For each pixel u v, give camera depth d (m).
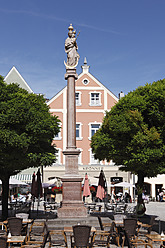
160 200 39.88
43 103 20.16
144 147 16.97
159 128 17.30
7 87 17.70
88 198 32.62
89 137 39.59
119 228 13.02
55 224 17.28
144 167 17.81
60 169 38.84
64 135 39.31
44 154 17.83
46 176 38.66
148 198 37.22
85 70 40.56
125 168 21.12
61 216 18.45
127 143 18.27
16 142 15.43
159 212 26.39
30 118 16.25
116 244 13.04
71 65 20.75
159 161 17.36
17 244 12.77
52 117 19.20
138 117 17.09
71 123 20.09
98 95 40.41
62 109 39.62
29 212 18.92
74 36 21.42
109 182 38.91
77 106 39.94
